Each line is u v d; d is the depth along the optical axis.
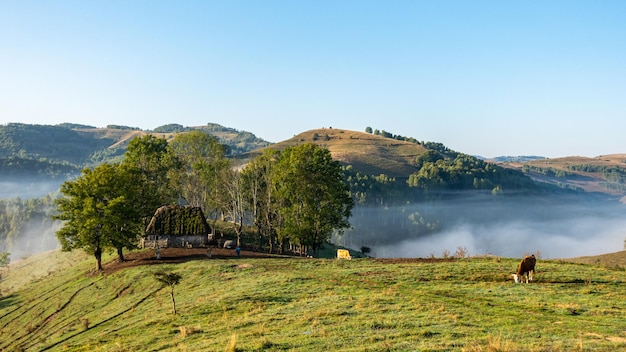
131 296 47.50
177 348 24.69
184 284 46.84
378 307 28.67
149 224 76.81
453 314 26.05
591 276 38.94
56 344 37.25
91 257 81.69
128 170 73.81
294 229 71.94
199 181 93.69
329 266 50.19
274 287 38.88
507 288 34.75
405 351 19.34
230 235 92.12
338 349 20.55
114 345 28.80
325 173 75.69
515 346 18.64
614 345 19.19
